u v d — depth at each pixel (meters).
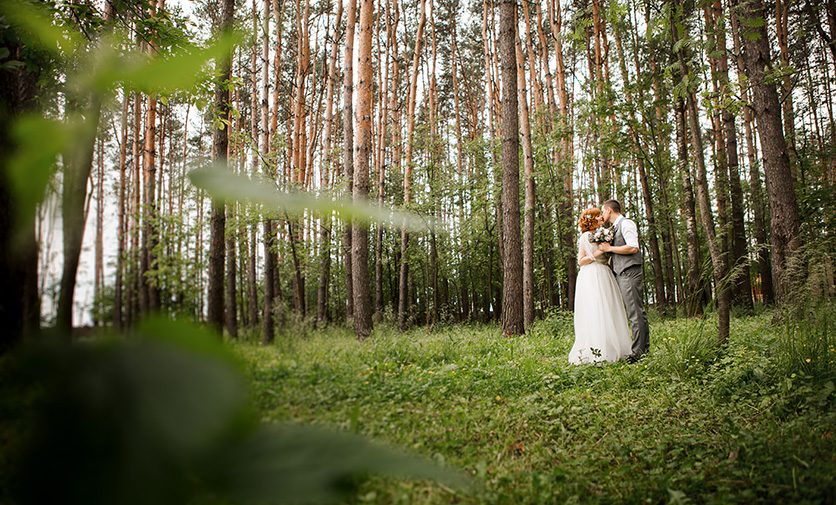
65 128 0.31
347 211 0.30
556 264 18.39
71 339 0.26
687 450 2.85
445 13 28.92
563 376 4.70
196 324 0.27
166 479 0.22
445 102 33.19
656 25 4.39
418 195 15.55
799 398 3.50
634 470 2.58
